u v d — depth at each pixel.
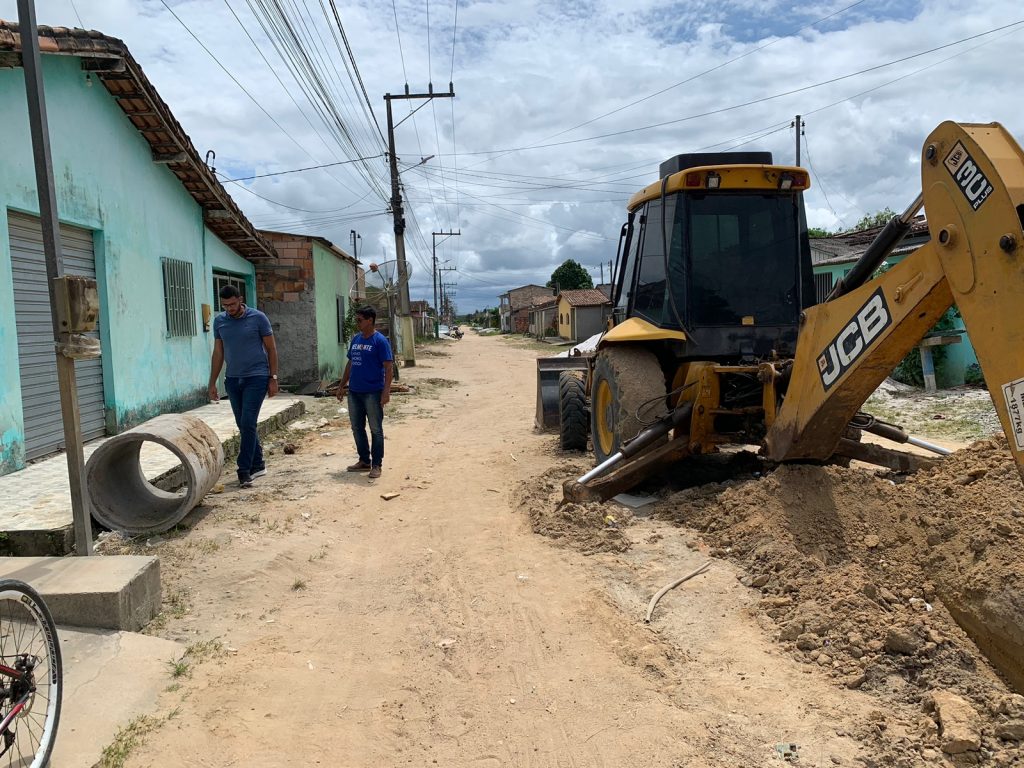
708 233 6.65
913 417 11.20
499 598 4.61
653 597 4.43
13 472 6.71
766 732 3.11
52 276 4.31
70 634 3.83
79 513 4.49
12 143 6.88
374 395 7.99
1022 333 2.79
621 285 8.15
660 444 6.68
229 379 7.31
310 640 4.11
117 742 3.05
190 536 5.73
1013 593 3.30
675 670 3.67
